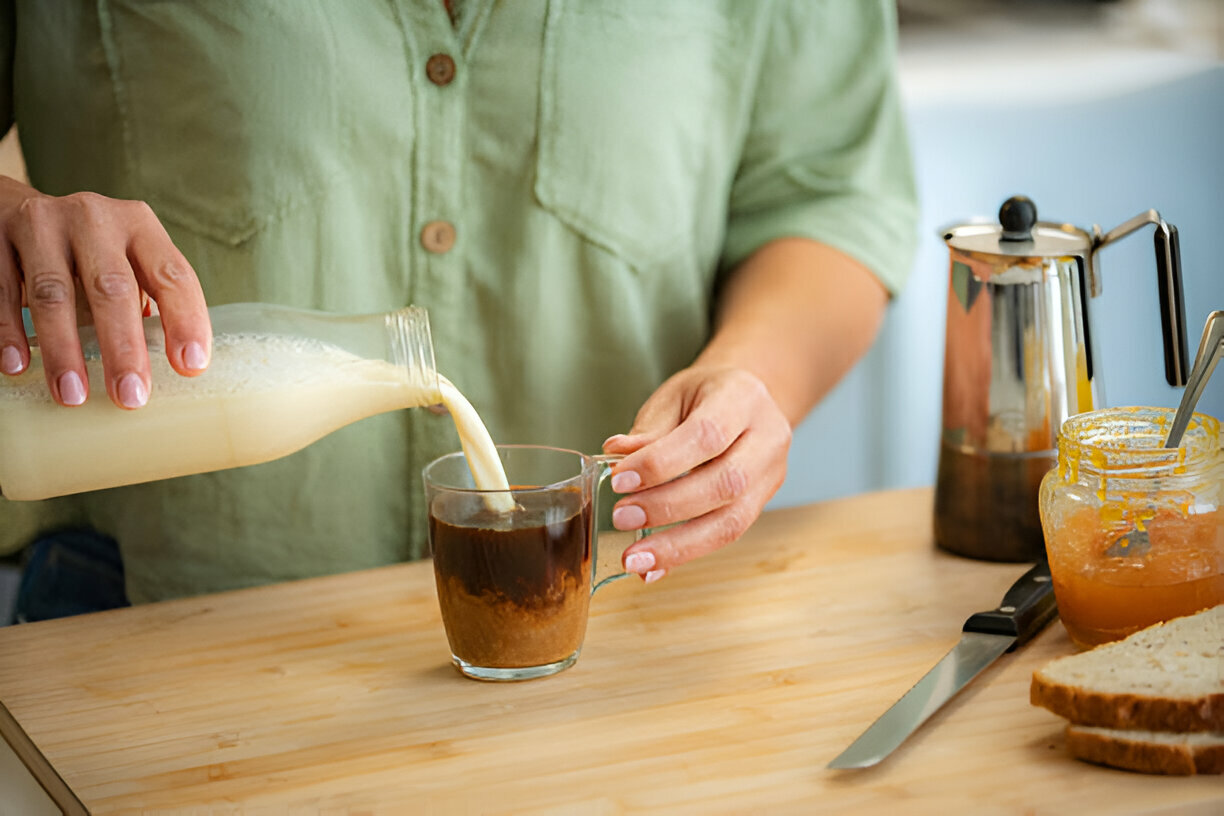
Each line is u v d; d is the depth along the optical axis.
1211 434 0.91
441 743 0.84
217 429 0.86
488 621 0.90
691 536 0.97
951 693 0.85
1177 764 0.76
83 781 0.81
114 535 1.31
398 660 0.96
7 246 0.84
